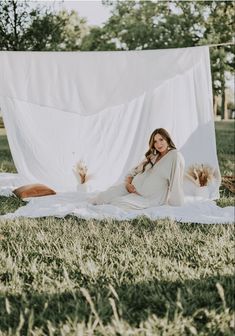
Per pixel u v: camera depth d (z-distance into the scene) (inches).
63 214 209.0
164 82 276.8
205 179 260.1
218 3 735.1
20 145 275.7
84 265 145.2
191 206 224.7
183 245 163.6
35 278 137.3
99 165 283.3
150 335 103.6
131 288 126.6
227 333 104.4
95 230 185.0
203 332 105.6
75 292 126.6
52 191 258.1
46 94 271.3
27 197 251.3
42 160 278.5
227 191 274.7
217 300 120.8
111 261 148.6
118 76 272.2
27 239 172.6
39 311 116.7
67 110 273.3
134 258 151.3
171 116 279.7
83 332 105.1
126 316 112.7
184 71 268.1
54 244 165.6
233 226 191.0
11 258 150.7
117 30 748.6
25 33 547.5
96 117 286.0
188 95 274.4
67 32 714.2
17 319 113.3
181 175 226.7
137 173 233.5
